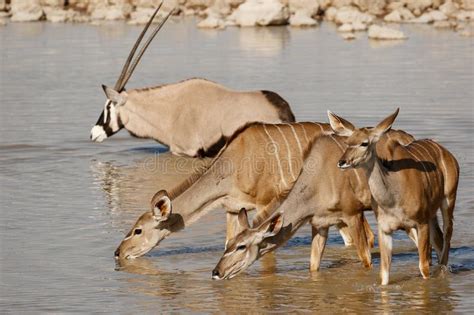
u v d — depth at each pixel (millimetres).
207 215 42406
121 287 32812
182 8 128875
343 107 62594
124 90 53750
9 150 54219
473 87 70188
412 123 57812
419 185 31484
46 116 63188
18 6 126938
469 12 118000
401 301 31094
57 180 47875
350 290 32312
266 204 35750
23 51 95875
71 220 40719
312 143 33156
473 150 51312
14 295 31875
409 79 74500
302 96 66938
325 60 86000
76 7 132250
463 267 34531
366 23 115062
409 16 117875
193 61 86188
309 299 31484
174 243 38188
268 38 104000
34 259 35688
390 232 32125
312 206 33031
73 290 32406
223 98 51406
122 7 127562
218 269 31594
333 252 37156
